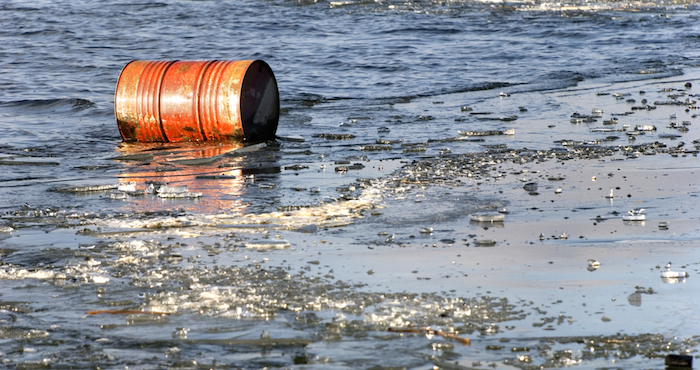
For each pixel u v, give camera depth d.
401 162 21.39
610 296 10.91
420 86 38.12
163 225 14.95
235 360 9.02
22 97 34.81
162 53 49.97
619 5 79.94
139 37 56.94
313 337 9.64
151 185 18.42
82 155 23.67
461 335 9.62
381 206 16.30
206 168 21.27
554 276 11.76
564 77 40.06
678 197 16.73
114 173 20.86
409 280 11.61
